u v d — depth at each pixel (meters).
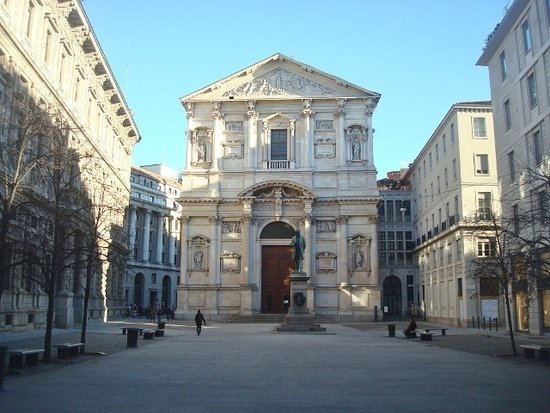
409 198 76.31
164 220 96.94
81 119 41.50
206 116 60.12
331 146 59.12
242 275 56.72
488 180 50.06
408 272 74.31
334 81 59.50
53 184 21.27
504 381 14.84
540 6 32.88
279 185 57.59
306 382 14.51
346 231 57.09
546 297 34.22
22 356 16.61
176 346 25.73
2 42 26.97
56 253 19.95
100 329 39.38
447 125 54.94
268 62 60.09
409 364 18.78
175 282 98.75
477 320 47.47
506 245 26.22
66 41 37.41
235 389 13.32
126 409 10.80
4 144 19.08
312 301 55.53
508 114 38.78
